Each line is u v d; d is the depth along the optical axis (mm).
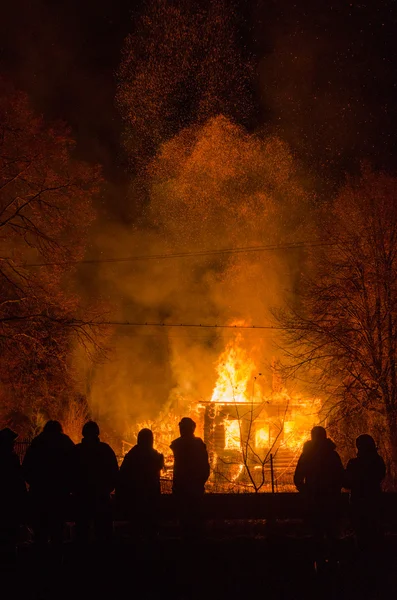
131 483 9023
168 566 8906
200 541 9328
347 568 8844
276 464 21781
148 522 9070
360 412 19484
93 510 8766
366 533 8930
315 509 8969
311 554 9258
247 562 9055
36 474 8594
